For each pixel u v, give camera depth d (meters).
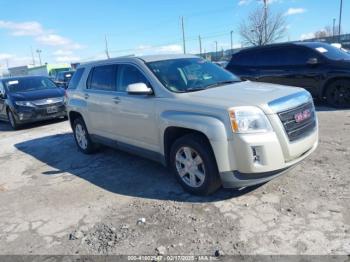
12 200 4.96
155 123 4.66
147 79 4.90
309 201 3.94
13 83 11.90
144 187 4.87
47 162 6.73
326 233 3.29
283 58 9.86
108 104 5.63
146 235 3.60
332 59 9.01
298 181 4.49
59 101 11.23
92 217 4.13
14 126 11.09
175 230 3.63
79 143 7.09
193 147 4.18
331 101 9.07
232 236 3.42
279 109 3.88
